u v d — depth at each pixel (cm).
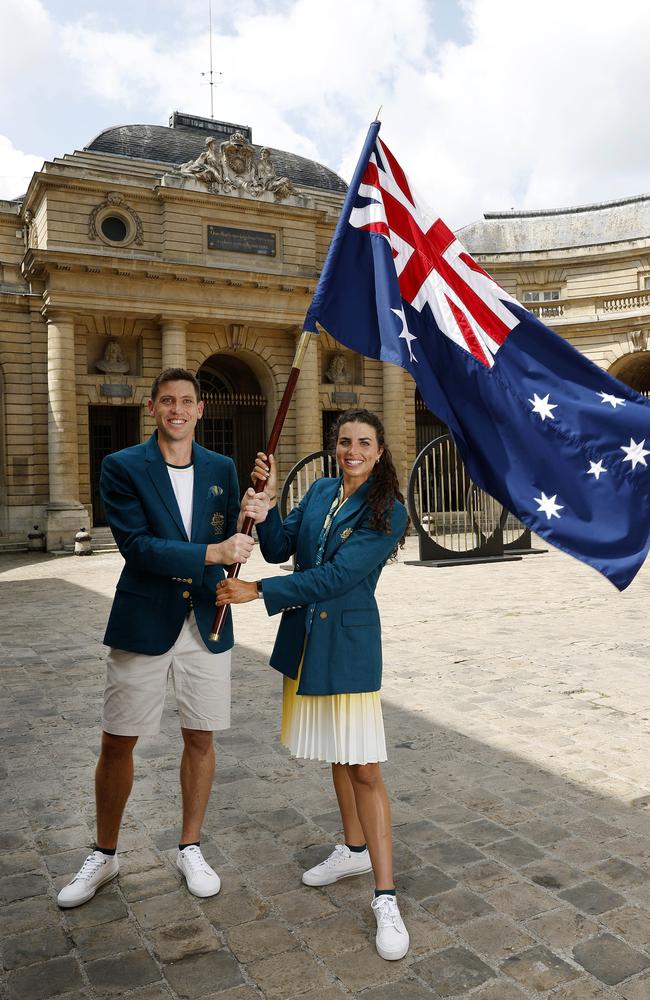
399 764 505
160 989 278
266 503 322
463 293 388
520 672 741
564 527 354
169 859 379
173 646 336
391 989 276
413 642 893
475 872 361
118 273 2484
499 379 375
